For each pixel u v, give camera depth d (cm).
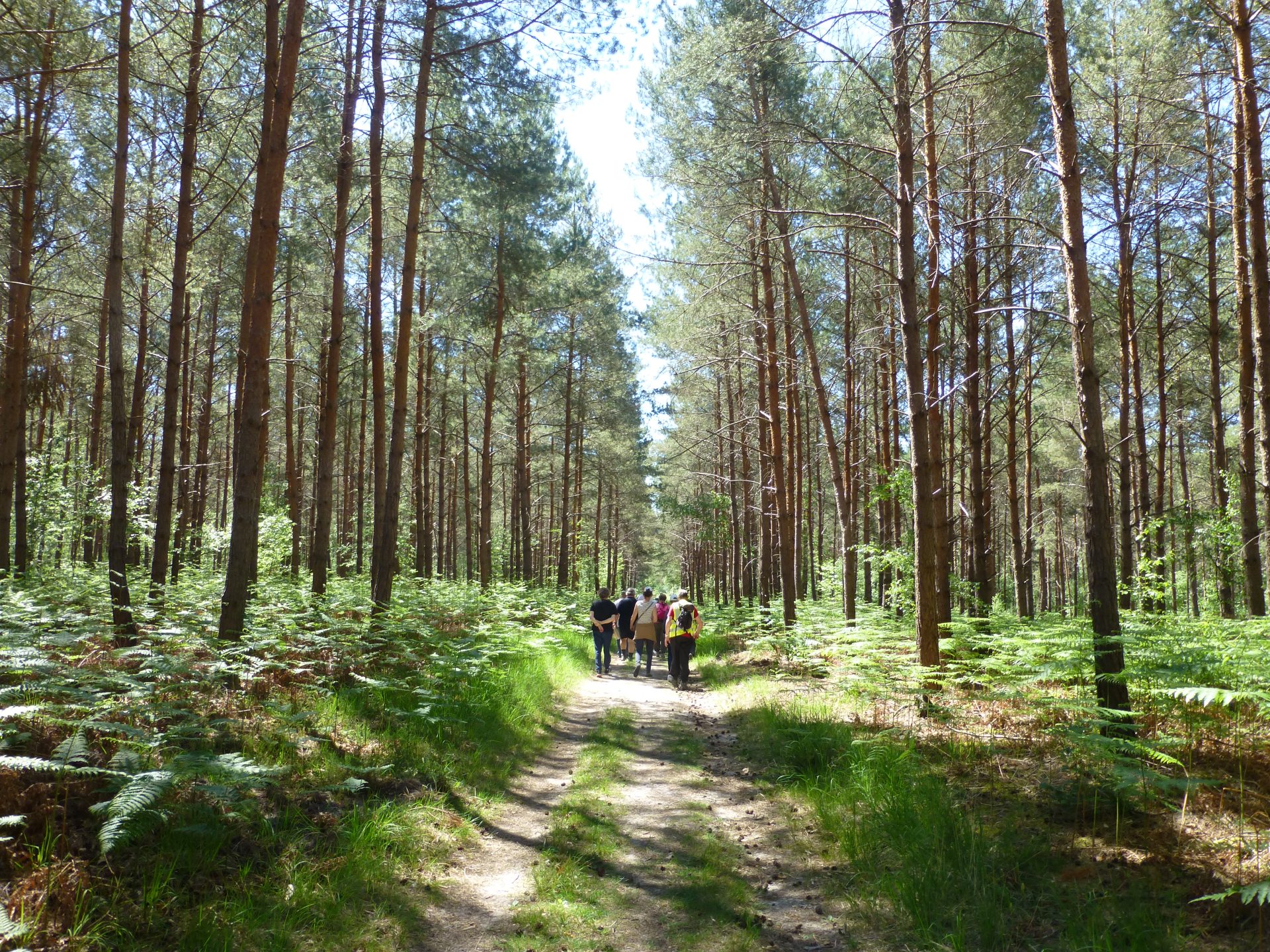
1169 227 1620
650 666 1461
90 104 1411
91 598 1109
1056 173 646
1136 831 469
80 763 465
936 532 1130
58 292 1253
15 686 507
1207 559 1331
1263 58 1128
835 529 3931
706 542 3538
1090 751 496
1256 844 425
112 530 799
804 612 1597
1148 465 1825
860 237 1831
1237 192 1119
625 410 3472
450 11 1148
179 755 452
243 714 646
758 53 1138
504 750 756
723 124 1306
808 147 1333
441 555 3094
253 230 1238
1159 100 1182
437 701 792
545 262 1958
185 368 2072
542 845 535
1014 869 434
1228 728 617
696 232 1767
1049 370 1919
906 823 502
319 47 1187
